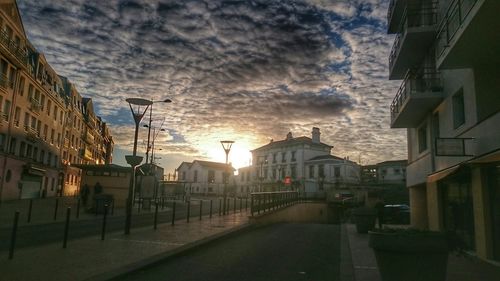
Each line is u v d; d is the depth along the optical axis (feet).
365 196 159.84
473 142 39.37
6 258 29.68
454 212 47.19
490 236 35.86
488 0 28.91
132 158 47.39
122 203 103.30
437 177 44.80
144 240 41.55
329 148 268.62
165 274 27.94
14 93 123.34
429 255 18.37
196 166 342.64
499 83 38.86
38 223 60.18
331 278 28.02
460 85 44.11
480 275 27.99
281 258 35.99
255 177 289.74
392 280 18.80
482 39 34.24
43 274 24.76
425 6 57.57
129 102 48.98
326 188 233.14
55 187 175.73
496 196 35.29
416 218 72.54
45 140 160.56
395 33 82.94
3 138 119.65
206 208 112.06
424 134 65.57
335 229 67.56
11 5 117.08
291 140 264.11
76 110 208.54
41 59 144.77
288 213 100.94
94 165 100.22
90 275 24.94
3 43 110.52
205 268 30.45
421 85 55.88
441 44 46.65
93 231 51.39
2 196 120.26
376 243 19.38
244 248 41.65
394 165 235.40
